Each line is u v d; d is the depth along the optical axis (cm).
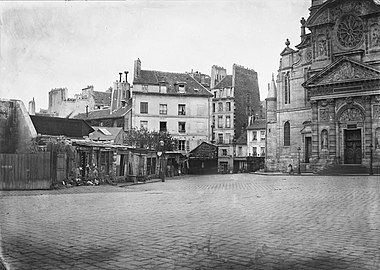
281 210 1067
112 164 2933
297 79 4428
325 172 3666
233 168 4931
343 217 896
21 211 1147
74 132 3006
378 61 3697
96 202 1437
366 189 1700
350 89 3841
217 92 5184
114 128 4603
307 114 4297
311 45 4231
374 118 3700
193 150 5144
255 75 4600
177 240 668
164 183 2953
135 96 5416
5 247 628
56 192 2003
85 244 655
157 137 4844
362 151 3756
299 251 570
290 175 3547
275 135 4547
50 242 681
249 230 723
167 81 5625
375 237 662
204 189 2061
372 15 3772
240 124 4969
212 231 735
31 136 2198
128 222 911
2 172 2072
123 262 550
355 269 496
